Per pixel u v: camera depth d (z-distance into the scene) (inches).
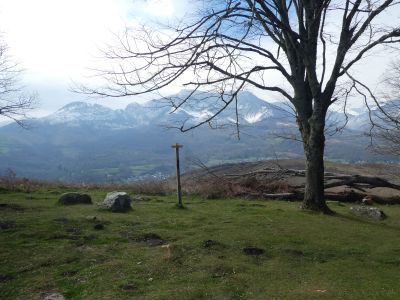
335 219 512.1
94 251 348.8
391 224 511.8
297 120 582.6
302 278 305.3
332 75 542.3
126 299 259.8
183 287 278.1
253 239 396.2
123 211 509.7
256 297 267.7
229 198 723.4
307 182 565.9
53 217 452.8
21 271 304.2
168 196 733.9
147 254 342.6
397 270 331.6
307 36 543.5
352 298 269.4
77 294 269.4
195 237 393.7
